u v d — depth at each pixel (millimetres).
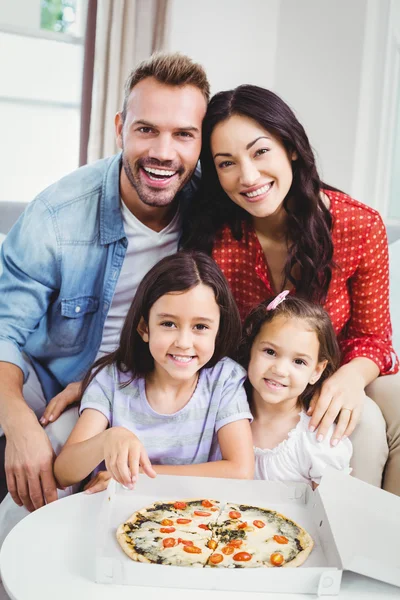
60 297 1525
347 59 3018
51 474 1218
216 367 1370
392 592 874
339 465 1322
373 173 3055
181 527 963
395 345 2043
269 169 1372
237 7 3369
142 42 3088
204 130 1418
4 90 3428
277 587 852
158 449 1328
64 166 3582
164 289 1243
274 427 1392
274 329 1329
